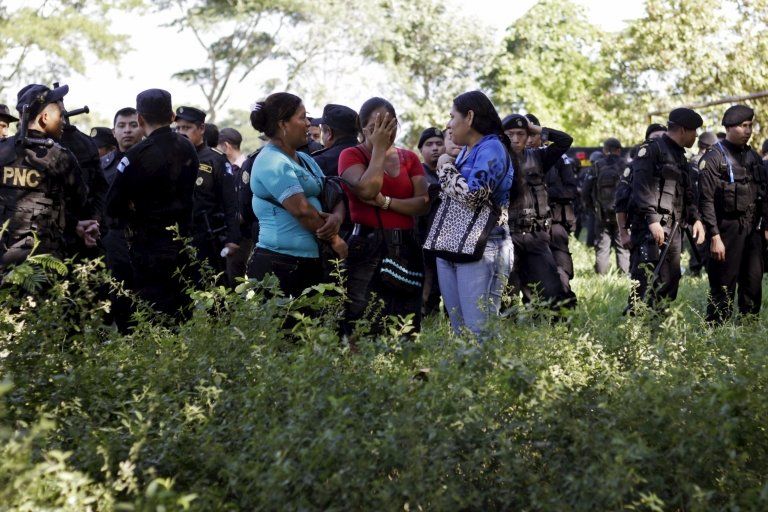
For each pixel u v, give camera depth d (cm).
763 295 1136
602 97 4000
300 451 377
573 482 369
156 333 555
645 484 383
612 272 1485
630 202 888
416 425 389
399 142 5141
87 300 550
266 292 586
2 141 654
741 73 3266
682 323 596
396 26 5044
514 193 643
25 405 459
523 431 406
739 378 431
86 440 416
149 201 684
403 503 370
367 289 617
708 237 899
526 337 486
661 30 3359
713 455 393
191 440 416
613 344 543
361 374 449
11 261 636
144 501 369
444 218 632
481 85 5184
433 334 542
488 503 391
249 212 786
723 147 909
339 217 604
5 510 345
